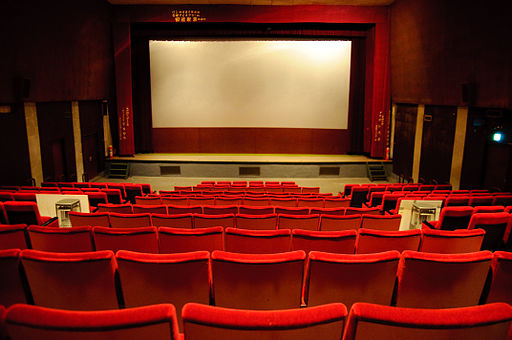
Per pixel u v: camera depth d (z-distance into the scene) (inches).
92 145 504.7
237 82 565.6
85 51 437.4
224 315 48.9
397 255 90.2
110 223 174.9
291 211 210.5
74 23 405.4
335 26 528.4
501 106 294.2
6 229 128.4
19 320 47.5
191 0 486.6
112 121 550.0
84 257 86.8
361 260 89.0
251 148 586.6
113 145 558.9
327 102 568.1
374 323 48.8
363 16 504.4
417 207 206.7
